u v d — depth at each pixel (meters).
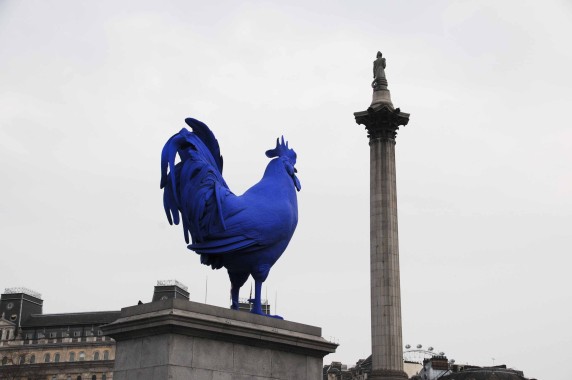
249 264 15.93
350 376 105.94
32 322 110.12
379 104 49.06
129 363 14.31
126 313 14.74
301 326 16.16
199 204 15.38
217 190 15.54
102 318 107.06
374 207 48.16
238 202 15.80
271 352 15.38
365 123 49.56
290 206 16.45
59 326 107.94
